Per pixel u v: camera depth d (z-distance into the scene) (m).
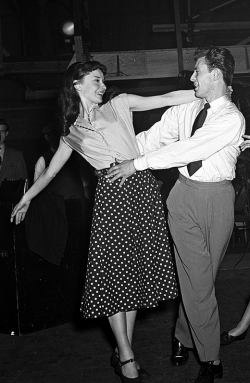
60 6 9.22
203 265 2.29
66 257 3.42
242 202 6.33
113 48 9.74
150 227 2.31
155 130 2.51
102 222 2.27
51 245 3.24
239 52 6.43
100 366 2.62
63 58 7.02
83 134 2.31
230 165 2.27
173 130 2.47
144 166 2.21
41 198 3.24
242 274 4.59
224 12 9.67
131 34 9.73
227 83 2.26
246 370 2.43
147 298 2.31
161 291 2.32
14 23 9.72
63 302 3.40
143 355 2.72
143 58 6.32
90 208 4.58
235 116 2.20
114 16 9.69
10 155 4.98
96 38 9.71
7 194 3.19
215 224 2.29
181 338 2.57
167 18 9.71
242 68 6.41
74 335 3.15
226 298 3.81
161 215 2.34
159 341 2.92
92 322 3.39
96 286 2.26
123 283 2.27
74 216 3.45
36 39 8.02
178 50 6.33
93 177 4.90
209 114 2.25
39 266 3.28
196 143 2.18
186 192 2.29
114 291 2.27
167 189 6.10
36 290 3.27
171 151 2.19
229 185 2.31
